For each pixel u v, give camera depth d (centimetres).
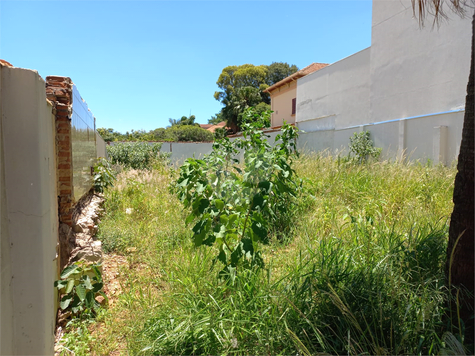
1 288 177
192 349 229
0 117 188
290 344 219
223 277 289
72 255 350
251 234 281
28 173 196
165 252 411
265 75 3700
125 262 407
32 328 199
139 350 229
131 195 752
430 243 316
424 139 976
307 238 369
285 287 260
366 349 205
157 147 1641
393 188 597
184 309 260
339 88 1427
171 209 621
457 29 886
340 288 242
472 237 230
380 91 1173
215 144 468
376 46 1181
